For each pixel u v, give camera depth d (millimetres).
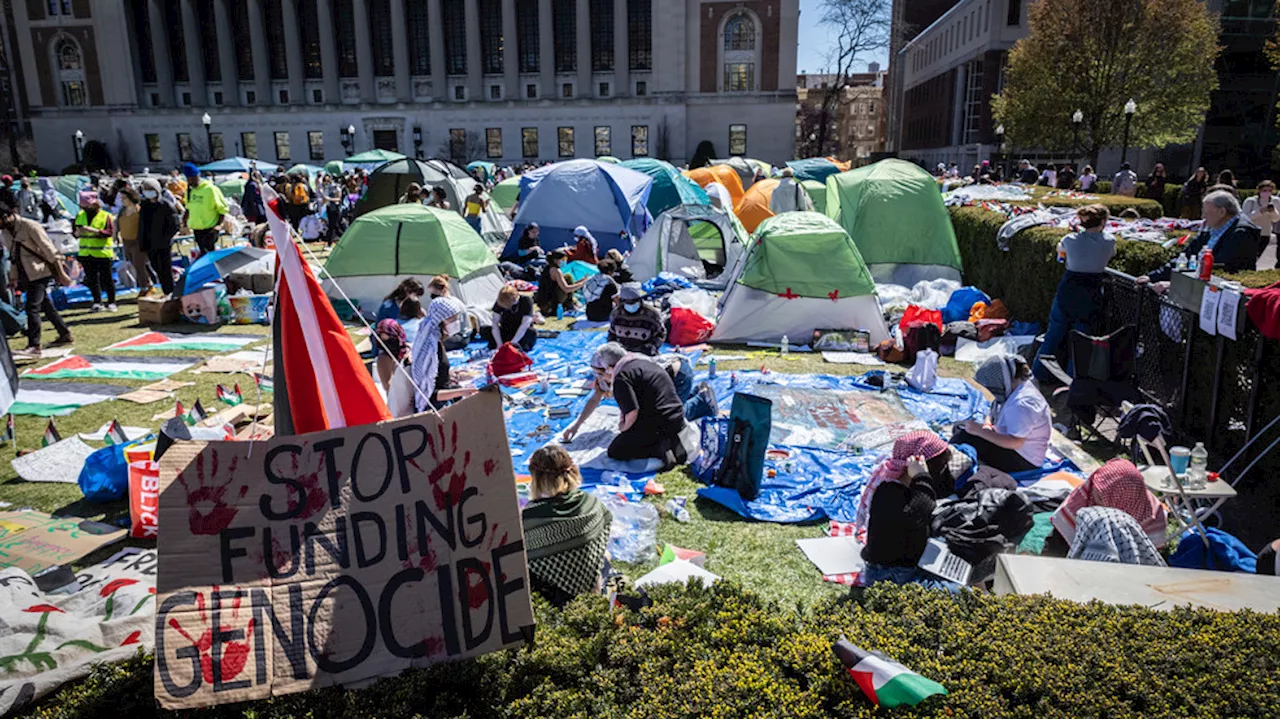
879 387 8266
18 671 3213
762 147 61500
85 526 5203
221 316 11734
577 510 4059
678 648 3129
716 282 14062
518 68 62156
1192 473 4758
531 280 15125
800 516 5457
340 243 11820
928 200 13305
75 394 8273
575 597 3709
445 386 6660
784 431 6992
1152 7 30078
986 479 5203
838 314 10086
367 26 62000
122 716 2936
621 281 12211
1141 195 23766
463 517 3031
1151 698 2674
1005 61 50062
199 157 64938
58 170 66250
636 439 6227
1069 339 7523
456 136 63125
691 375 7305
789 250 10148
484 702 2936
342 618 2912
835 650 2840
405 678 2910
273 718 2791
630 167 19422
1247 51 42156
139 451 5578
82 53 64438
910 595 3375
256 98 64438
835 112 82000
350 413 3535
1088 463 6227
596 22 61531
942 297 11938
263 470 2941
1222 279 6391
